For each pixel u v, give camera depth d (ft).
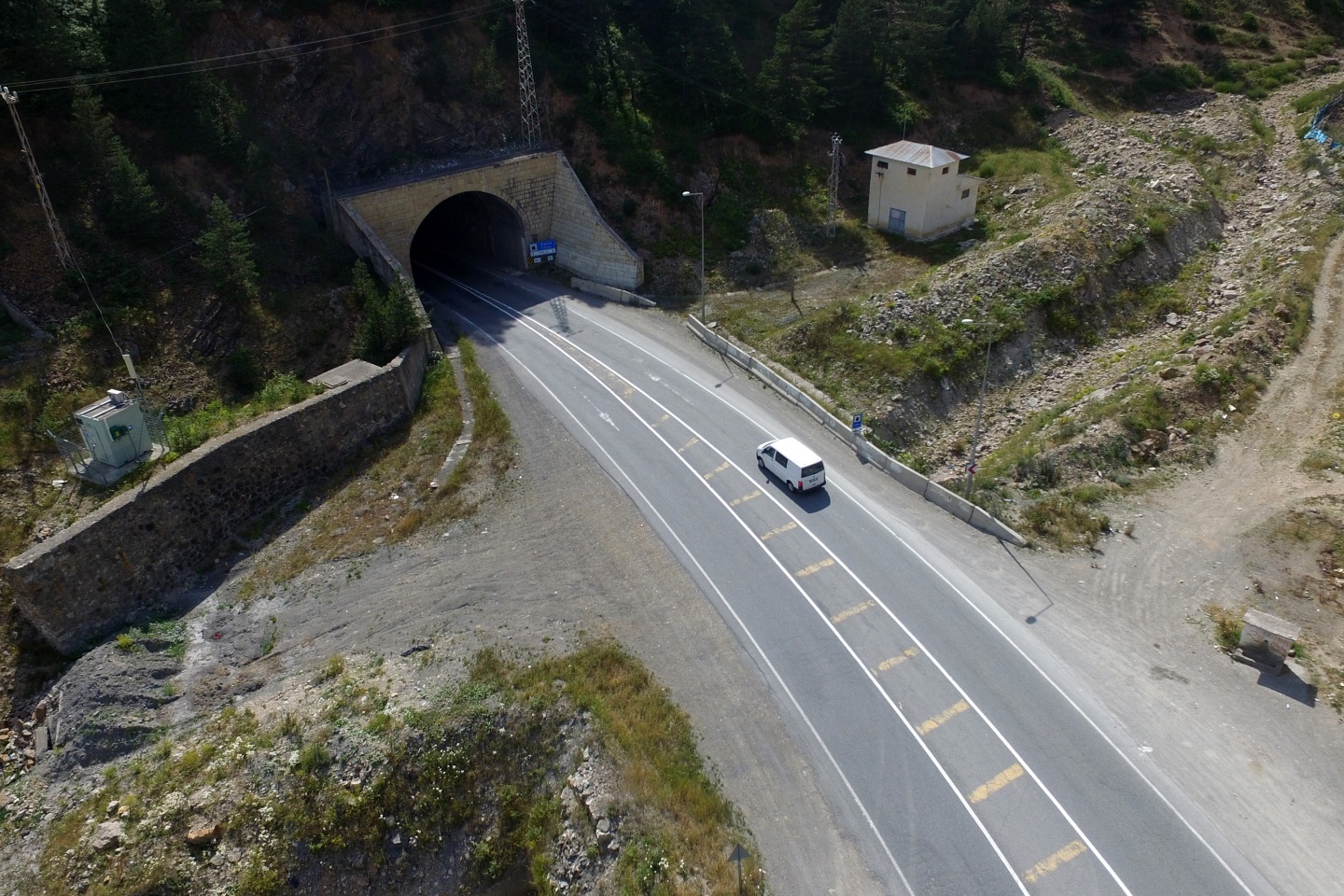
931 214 190.19
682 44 209.26
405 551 107.65
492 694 85.71
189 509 105.29
